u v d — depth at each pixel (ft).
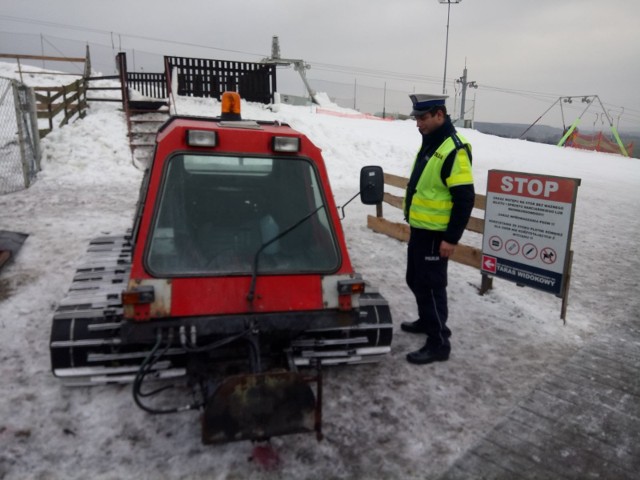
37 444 9.39
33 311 15.12
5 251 19.35
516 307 17.16
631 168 66.90
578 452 9.98
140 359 10.44
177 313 9.19
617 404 11.66
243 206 10.36
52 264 19.08
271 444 9.66
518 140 90.02
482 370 12.97
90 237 22.40
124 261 14.21
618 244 26.50
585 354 14.11
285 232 9.95
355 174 43.52
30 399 10.71
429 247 12.79
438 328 13.02
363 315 11.76
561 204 15.48
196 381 10.60
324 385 11.82
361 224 27.89
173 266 9.49
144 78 59.00
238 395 8.35
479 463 9.54
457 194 11.97
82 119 43.60
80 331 10.19
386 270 20.62
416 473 9.20
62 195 30.60
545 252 16.08
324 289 10.02
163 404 10.66
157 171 9.82
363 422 10.53
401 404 11.24
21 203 28.30
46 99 40.63
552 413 11.22
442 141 12.45
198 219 10.07
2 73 59.11
